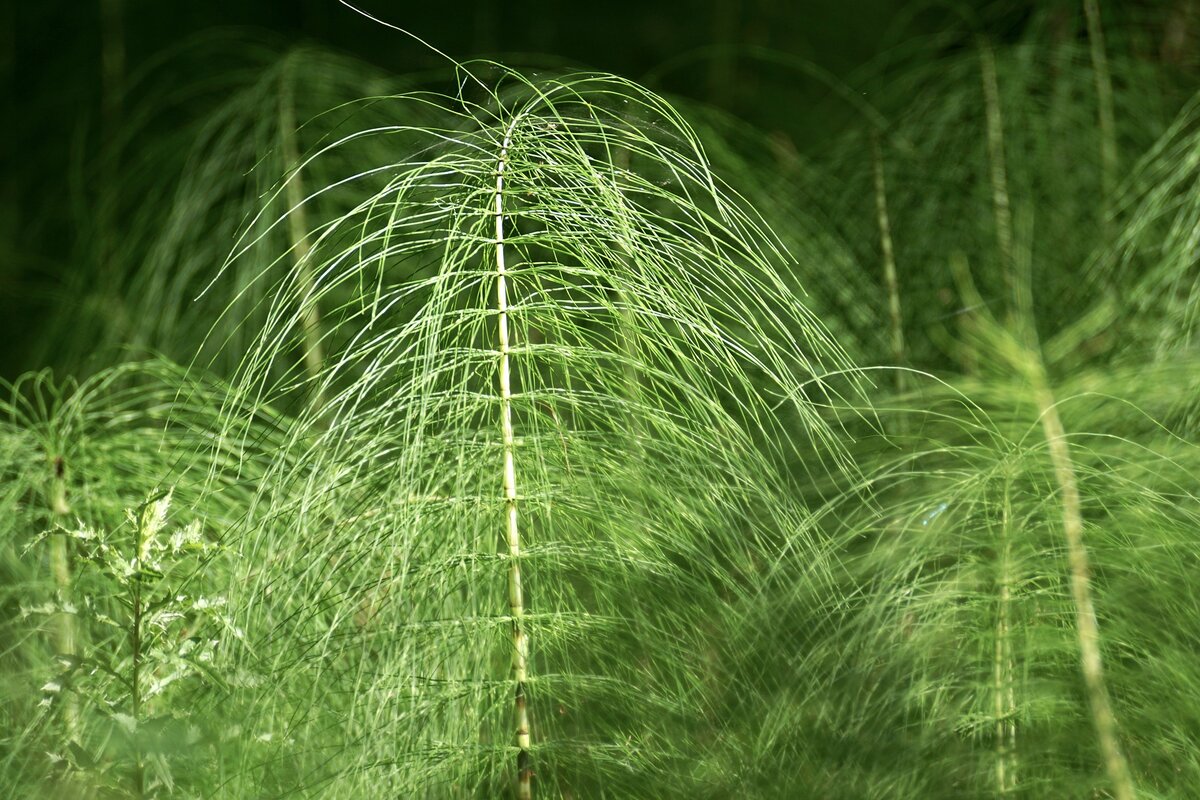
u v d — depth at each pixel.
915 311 4.36
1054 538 3.63
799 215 4.48
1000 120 4.55
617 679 3.54
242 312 4.43
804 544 3.74
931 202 4.48
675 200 3.66
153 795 3.47
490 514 3.55
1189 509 3.72
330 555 3.55
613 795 3.53
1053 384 3.94
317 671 3.49
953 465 3.92
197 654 3.54
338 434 3.60
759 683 3.62
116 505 3.82
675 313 3.55
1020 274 4.34
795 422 4.04
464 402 3.53
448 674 3.55
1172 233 4.16
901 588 3.67
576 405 3.55
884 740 3.55
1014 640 3.58
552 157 3.58
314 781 3.50
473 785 3.52
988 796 3.51
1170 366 3.90
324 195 4.47
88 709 3.55
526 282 3.61
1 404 3.89
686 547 3.61
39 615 3.69
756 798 3.54
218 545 3.56
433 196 3.70
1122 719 3.53
